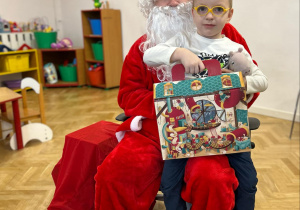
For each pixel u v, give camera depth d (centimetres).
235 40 152
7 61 446
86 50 497
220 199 109
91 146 148
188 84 108
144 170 125
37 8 529
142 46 147
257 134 291
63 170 159
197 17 118
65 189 155
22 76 507
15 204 188
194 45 126
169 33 141
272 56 328
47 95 451
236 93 107
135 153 127
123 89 151
